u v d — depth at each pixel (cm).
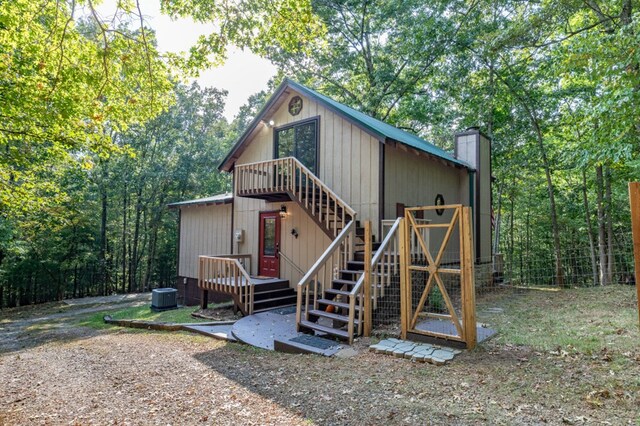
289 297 1000
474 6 1466
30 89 549
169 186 2245
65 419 374
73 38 478
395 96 2025
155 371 520
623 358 439
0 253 1506
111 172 1984
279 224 1125
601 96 706
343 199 981
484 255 1249
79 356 641
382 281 684
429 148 1170
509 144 1633
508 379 411
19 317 1365
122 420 365
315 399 393
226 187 2644
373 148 932
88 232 1977
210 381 467
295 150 1109
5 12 454
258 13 539
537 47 1039
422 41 1594
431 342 556
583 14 1058
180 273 1444
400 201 980
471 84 1625
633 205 315
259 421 351
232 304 1089
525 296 945
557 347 497
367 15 1934
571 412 330
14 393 460
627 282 1259
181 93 2245
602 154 704
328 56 1939
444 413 342
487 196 1294
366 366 485
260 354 582
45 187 978
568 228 1741
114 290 2170
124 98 598
